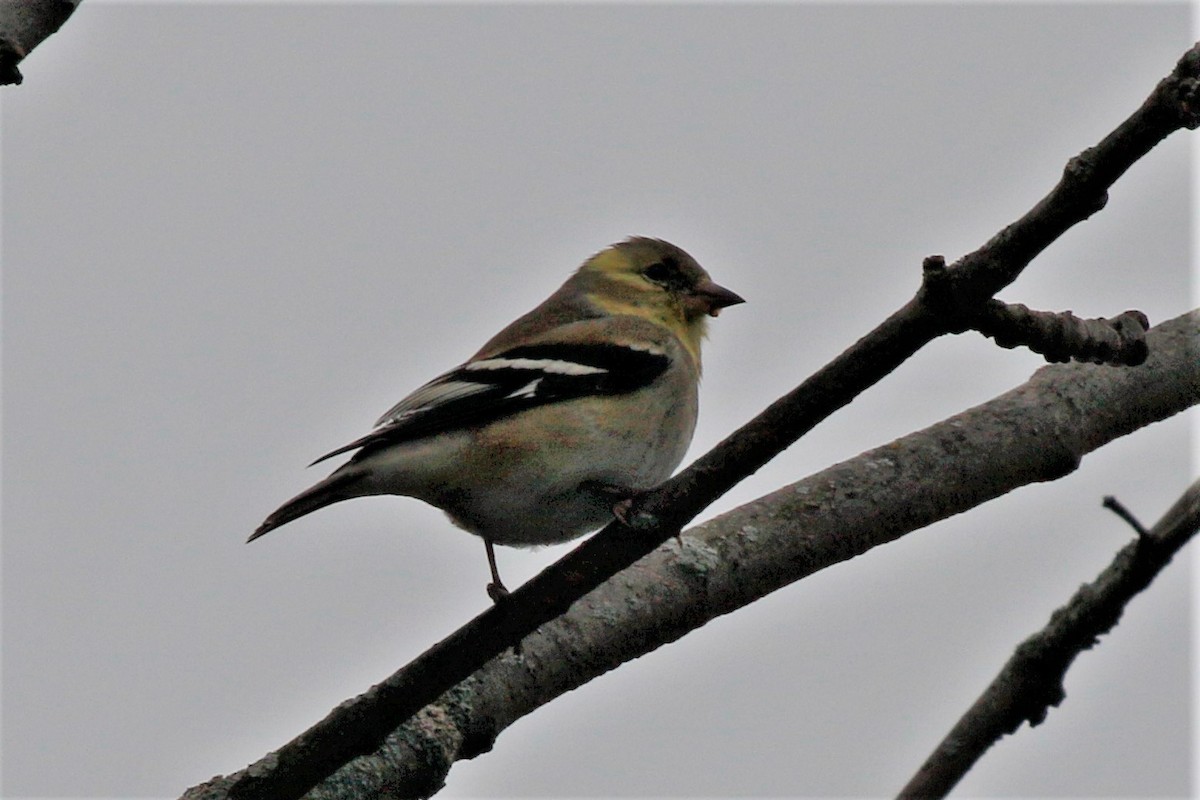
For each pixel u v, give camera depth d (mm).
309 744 9086
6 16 6820
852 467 10984
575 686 10438
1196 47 7012
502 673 10211
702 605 10625
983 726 9422
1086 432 11117
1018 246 7707
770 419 8695
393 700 9078
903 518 10805
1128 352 8359
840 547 10766
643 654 10609
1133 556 9141
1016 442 10961
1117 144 7281
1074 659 9328
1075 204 7484
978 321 8023
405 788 9727
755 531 10773
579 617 10477
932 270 7918
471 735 10031
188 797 8977
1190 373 11398
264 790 9031
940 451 10922
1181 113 7020
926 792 9398
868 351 8312
